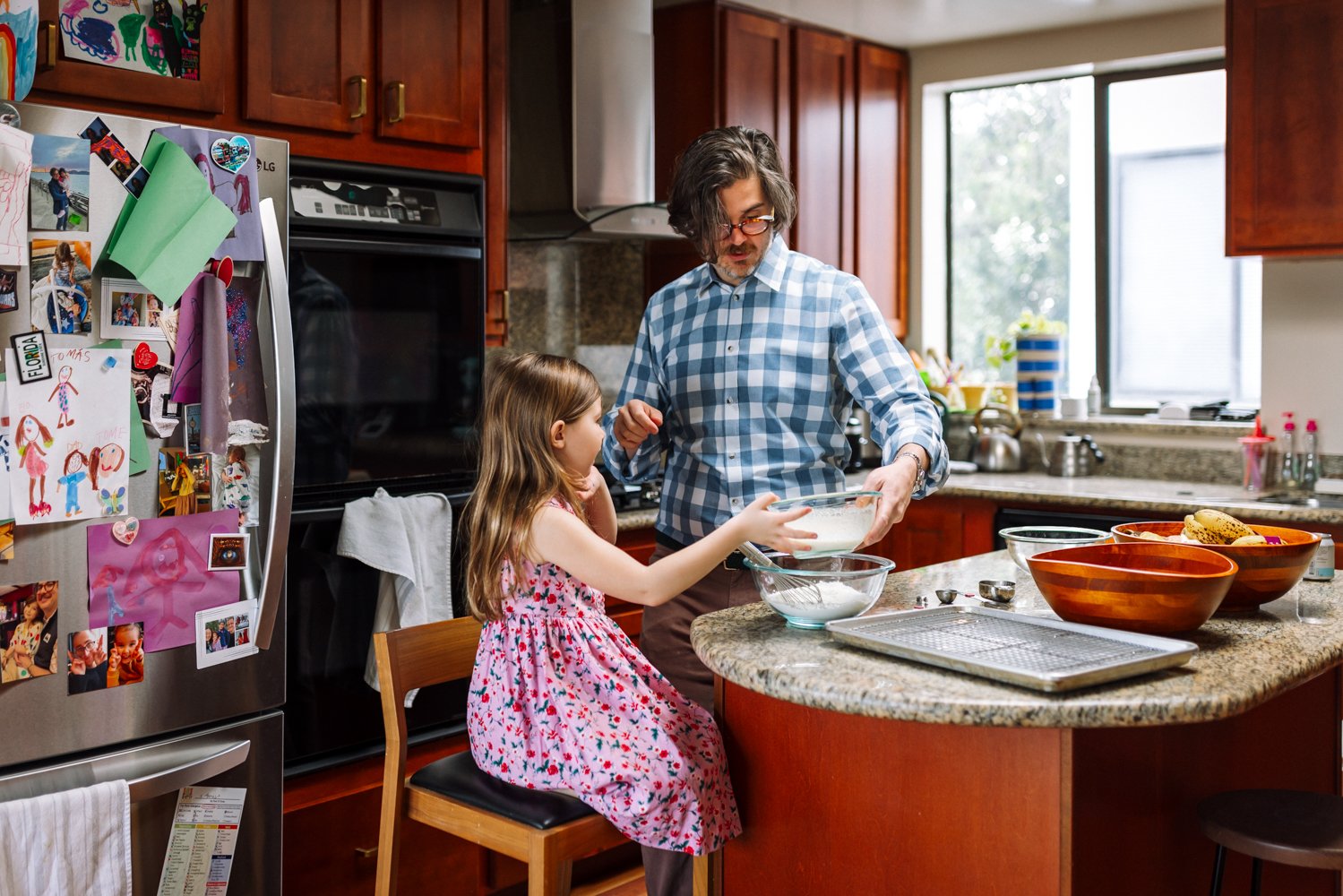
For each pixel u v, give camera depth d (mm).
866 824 1568
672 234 3547
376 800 2549
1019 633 1576
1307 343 3658
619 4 3463
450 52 2824
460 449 2783
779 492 2182
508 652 1859
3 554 1821
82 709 1940
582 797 1733
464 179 2816
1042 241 4441
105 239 1905
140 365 1969
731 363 2195
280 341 2152
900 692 1358
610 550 1756
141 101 2275
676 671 2193
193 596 2070
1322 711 2139
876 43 4375
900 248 4523
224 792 2154
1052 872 1391
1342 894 2219
